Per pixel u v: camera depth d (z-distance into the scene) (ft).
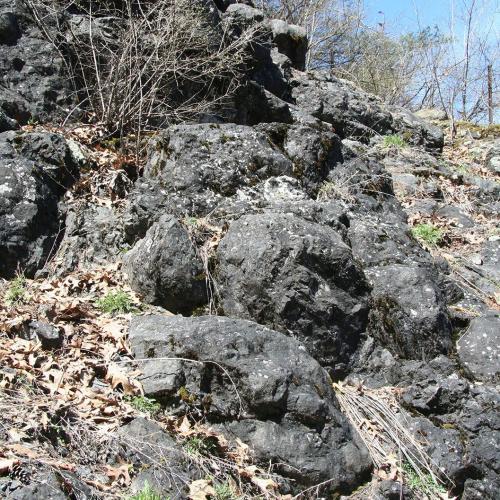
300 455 15.39
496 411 17.39
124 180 23.16
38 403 14.51
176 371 15.97
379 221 23.35
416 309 19.43
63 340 16.84
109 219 21.50
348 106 34.96
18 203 20.34
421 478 16.30
